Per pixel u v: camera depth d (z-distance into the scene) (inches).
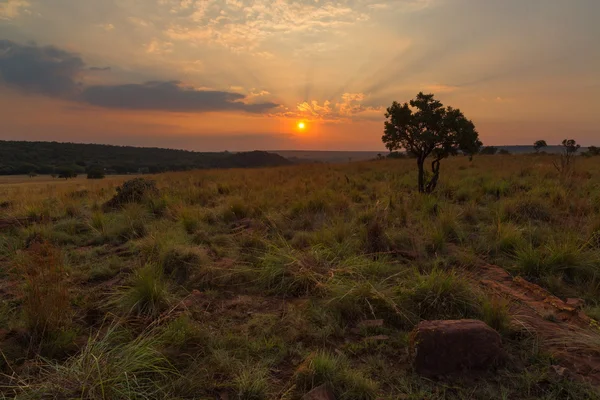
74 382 94.7
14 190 568.7
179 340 122.0
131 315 144.7
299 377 103.3
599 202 309.7
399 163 946.1
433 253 218.8
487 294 151.1
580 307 147.9
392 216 295.1
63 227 298.0
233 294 171.3
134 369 101.5
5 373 106.7
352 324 141.5
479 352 108.8
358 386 100.1
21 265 168.7
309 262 189.8
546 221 281.3
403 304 147.5
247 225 298.2
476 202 363.3
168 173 840.9
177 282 182.1
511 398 96.4
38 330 125.2
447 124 379.6
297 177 637.9
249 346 122.8
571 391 95.8
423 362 108.0
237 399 97.1
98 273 193.2
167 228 278.1
